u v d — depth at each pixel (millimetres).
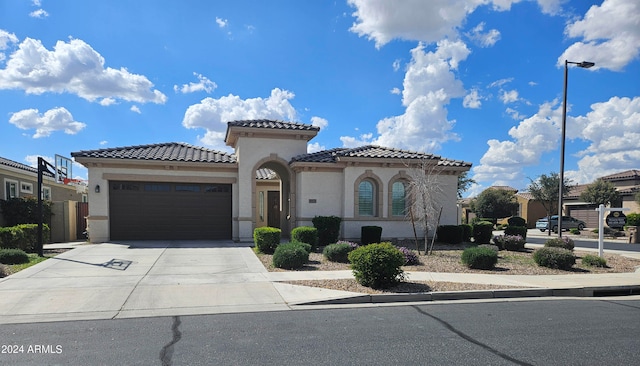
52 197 26250
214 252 13961
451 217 18828
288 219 20188
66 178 16781
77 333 5910
